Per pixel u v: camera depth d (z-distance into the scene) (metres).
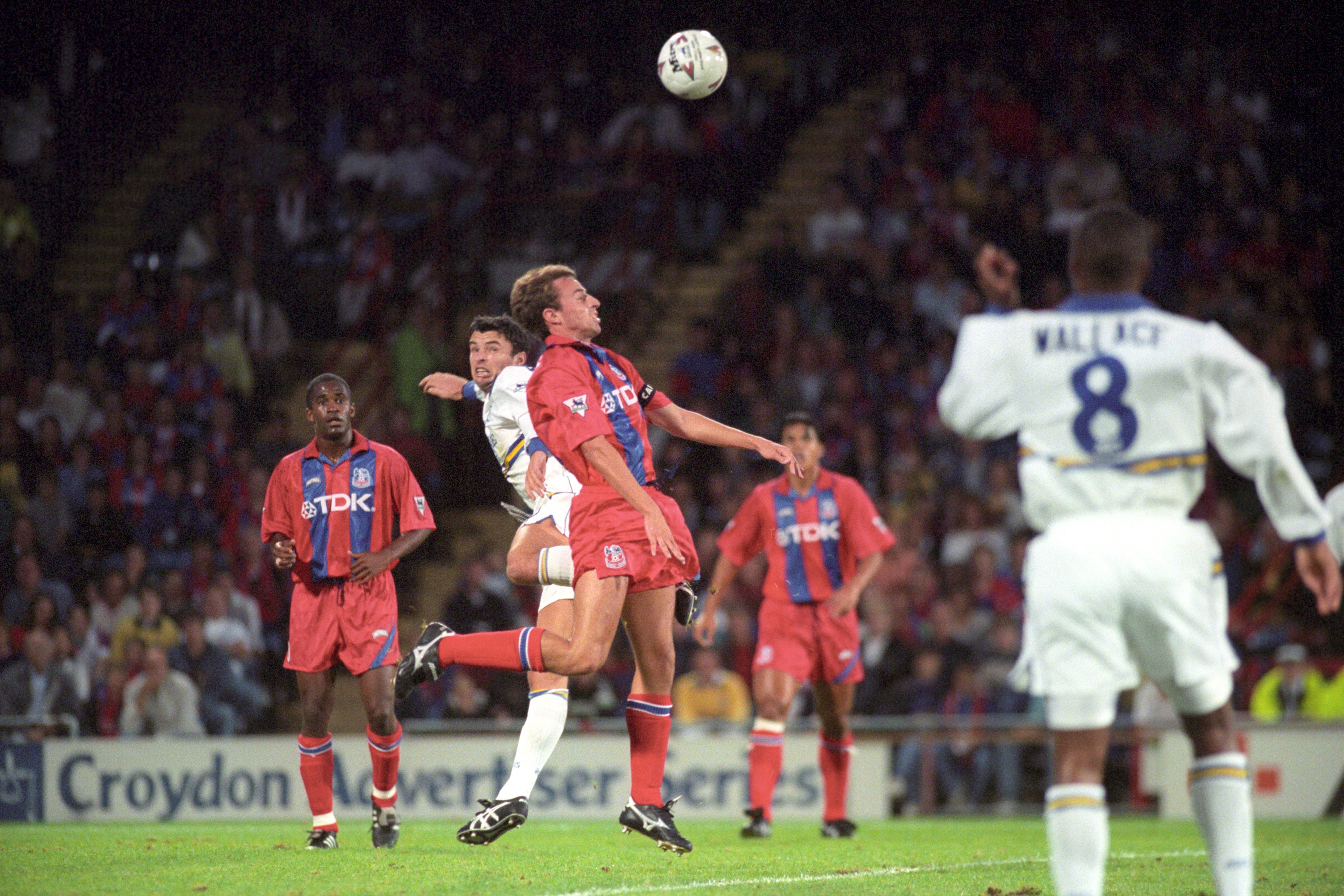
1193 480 13.58
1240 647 49.12
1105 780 41.91
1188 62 71.88
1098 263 13.95
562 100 70.25
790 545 28.22
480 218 64.94
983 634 47.75
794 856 22.19
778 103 70.25
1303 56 72.25
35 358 58.38
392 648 22.83
